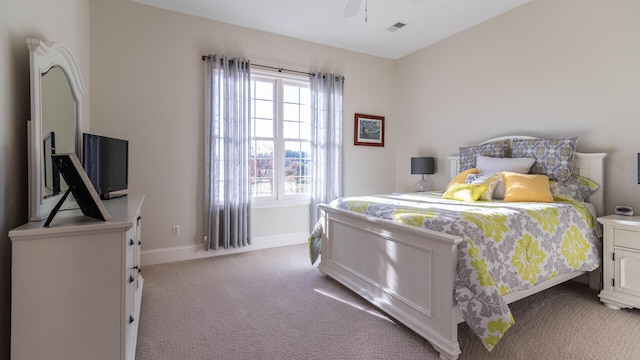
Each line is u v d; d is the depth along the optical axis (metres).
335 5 3.39
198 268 3.30
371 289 2.38
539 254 2.08
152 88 3.39
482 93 3.85
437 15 3.64
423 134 4.66
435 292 1.81
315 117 4.30
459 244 1.73
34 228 1.27
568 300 2.52
